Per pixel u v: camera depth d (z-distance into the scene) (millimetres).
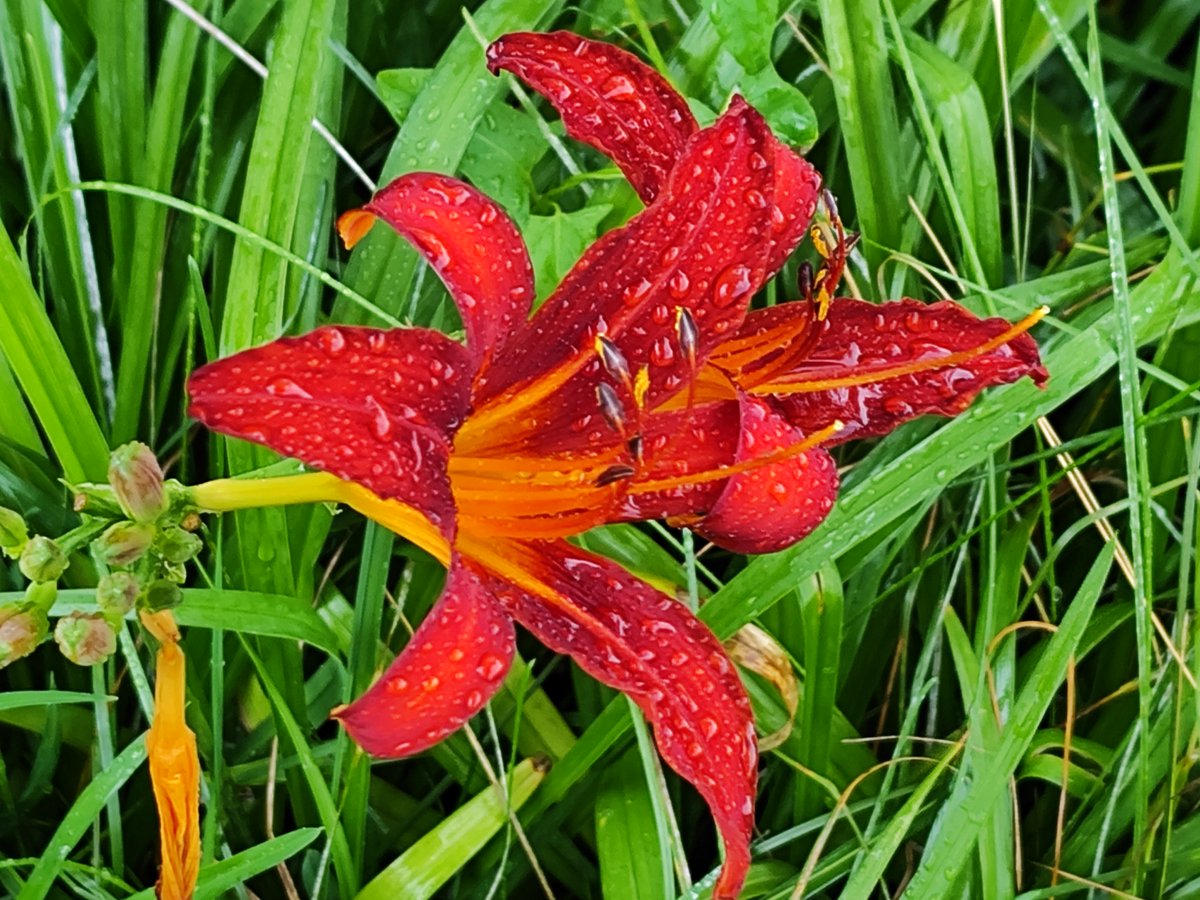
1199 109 632
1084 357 621
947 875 584
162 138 610
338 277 660
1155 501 678
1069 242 714
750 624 618
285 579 601
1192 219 642
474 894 618
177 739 489
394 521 497
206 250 644
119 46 608
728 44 620
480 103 620
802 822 635
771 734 624
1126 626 678
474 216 485
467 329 479
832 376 533
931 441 612
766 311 539
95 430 587
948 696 674
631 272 498
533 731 629
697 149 491
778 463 507
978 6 677
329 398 450
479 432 510
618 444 510
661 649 503
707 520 509
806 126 635
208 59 601
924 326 541
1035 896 612
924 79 655
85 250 616
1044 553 701
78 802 548
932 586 677
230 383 442
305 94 587
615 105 520
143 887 615
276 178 588
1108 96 766
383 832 630
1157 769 633
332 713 457
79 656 479
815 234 533
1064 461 656
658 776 588
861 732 684
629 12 655
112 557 477
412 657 461
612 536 633
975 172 655
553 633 486
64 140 610
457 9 674
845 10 643
